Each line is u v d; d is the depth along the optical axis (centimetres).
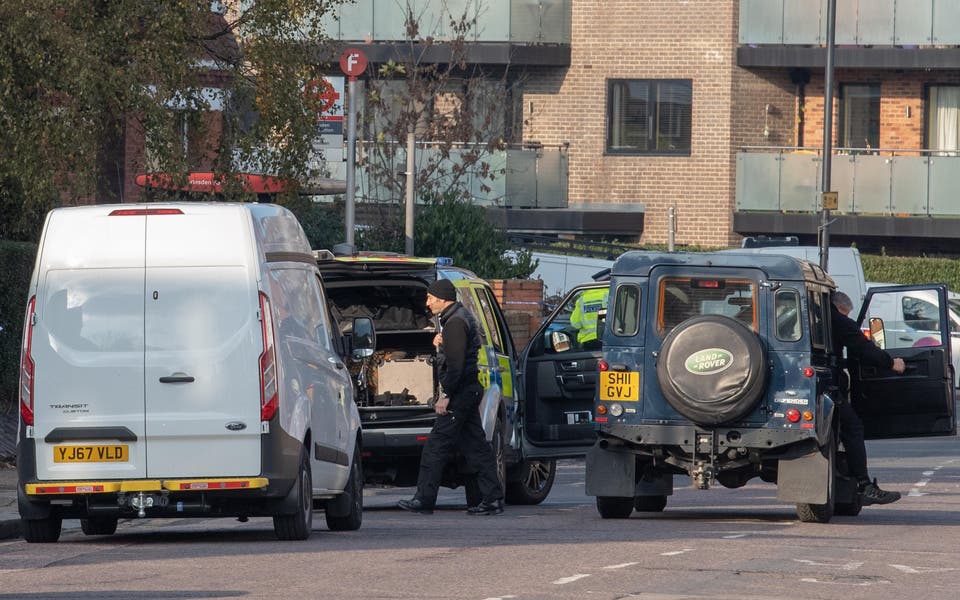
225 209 4262
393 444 5591
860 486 5422
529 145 13912
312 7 7325
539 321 9344
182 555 4038
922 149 13938
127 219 4272
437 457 5362
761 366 4959
